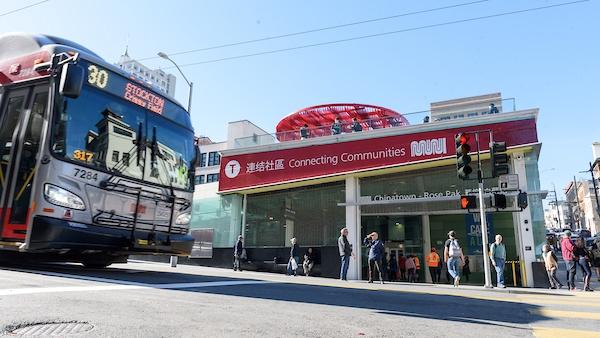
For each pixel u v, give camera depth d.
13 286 5.15
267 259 19.62
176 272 10.70
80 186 7.06
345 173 18.42
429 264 17.59
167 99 9.27
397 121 18.64
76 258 8.54
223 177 21.33
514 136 16.12
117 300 4.56
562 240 13.41
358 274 17.58
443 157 16.84
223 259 20.53
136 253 8.03
